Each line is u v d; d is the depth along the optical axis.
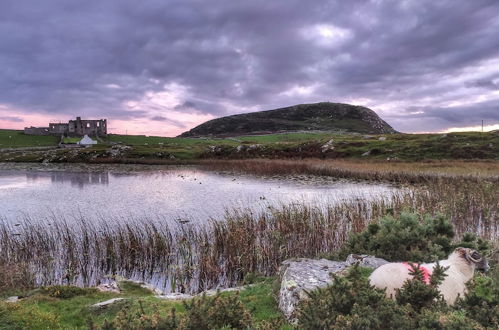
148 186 47.69
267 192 40.47
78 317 9.04
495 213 19.22
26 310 8.79
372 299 5.47
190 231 21.55
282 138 171.62
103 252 18.34
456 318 4.91
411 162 66.31
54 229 24.03
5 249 18.09
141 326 5.76
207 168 76.38
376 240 11.23
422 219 15.58
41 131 167.12
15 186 48.62
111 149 108.19
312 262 9.76
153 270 16.53
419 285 5.61
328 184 47.00
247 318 6.24
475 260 6.64
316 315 5.37
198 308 5.90
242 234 17.06
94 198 38.06
